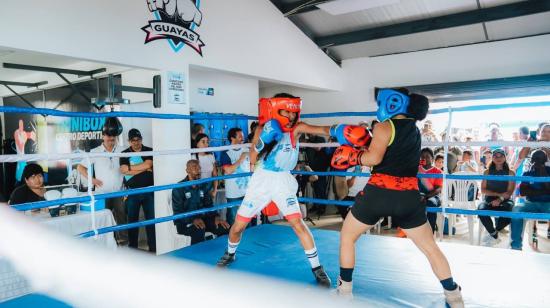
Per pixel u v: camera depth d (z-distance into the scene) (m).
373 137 1.81
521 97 6.52
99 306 1.33
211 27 5.06
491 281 2.20
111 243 3.32
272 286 1.40
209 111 6.29
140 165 4.30
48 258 1.75
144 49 4.29
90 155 2.43
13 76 6.91
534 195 3.99
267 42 5.99
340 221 6.32
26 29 3.39
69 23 3.67
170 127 4.54
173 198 3.80
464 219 6.43
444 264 1.83
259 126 2.35
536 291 2.06
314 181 6.67
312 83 7.04
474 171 5.29
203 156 4.59
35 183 3.30
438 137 7.18
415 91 7.27
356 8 5.67
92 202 2.47
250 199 2.37
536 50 6.33
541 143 2.53
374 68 7.65
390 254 2.69
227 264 2.51
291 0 6.14
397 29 6.43
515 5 5.61
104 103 3.90
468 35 6.53
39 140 6.88
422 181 4.79
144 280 1.45
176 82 4.61
